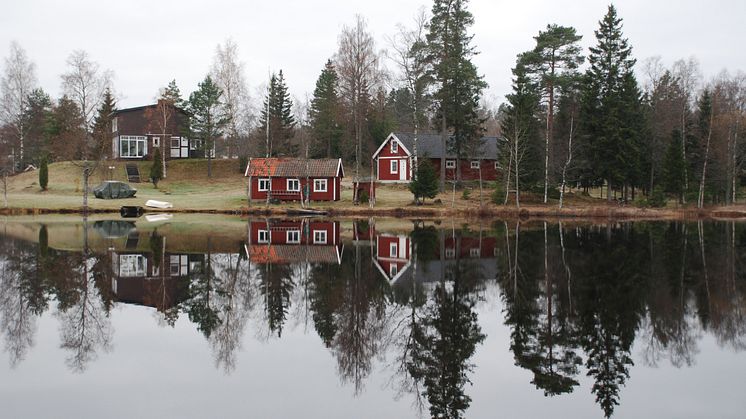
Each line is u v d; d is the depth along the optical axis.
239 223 39.94
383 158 65.00
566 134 55.00
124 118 70.81
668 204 52.66
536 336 13.88
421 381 11.16
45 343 13.16
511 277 20.86
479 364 12.12
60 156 66.50
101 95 48.31
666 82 60.66
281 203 52.47
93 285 19.11
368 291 18.72
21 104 68.38
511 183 50.72
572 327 14.57
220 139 73.75
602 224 40.94
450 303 17.09
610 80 51.72
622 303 16.89
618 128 49.19
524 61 50.84
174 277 20.69
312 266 23.14
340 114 55.47
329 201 53.34
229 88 64.12
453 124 55.59
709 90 65.50
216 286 19.33
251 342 13.52
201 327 14.62
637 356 12.50
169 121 73.00
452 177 63.44
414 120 50.19
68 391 10.39
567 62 50.94
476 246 28.67
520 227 38.47
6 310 15.87
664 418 9.41
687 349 12.87
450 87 52.75
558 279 20.45
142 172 66.81
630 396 10.38
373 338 13.85
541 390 10.68
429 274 21.48
